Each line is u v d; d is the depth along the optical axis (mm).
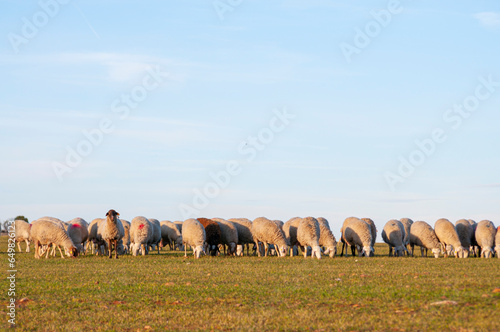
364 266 25859
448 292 16078
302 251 40344
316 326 12703
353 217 38688
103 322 13875
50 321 14000
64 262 29969
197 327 13055
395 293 16391
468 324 11883
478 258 33656
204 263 28766
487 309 13336
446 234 36719
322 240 36375
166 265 27469
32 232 34219
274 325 12938
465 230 38500
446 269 23719
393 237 38531
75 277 22109
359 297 16094
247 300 16219
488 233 35312
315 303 15469
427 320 12594
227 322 13391
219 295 17156
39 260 31656
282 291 17625
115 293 17859
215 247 38656
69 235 38062
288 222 40812
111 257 34375
